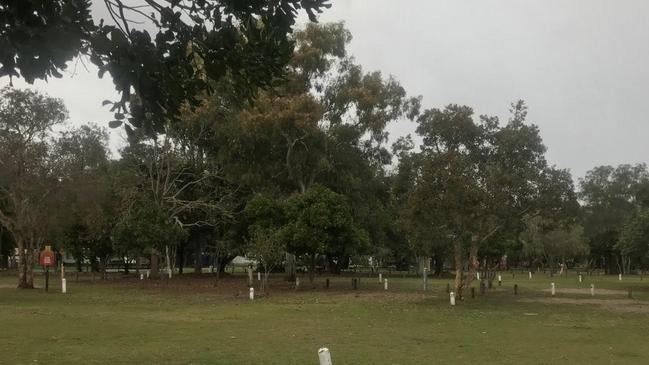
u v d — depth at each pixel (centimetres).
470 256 3141
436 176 2753
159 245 4184
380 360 1238
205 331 1677
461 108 2991
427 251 3725
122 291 3447
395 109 4672
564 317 2277
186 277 5291
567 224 3052
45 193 3353
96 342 1441
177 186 5016
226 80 705
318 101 4434
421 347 1437
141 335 1575
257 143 4500
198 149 4988
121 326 1767
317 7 615
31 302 2608
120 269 6700
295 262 4891
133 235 4078
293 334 1633
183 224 4694
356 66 4641
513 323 2033
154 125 610
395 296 3250
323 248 3638
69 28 514
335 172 4616
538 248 7406
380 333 1692
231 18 628
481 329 1839
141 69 582
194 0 614
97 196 3619
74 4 539
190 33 625
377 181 4975
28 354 1257
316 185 4009
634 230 4991
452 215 2781
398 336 1634
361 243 3778
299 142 4484
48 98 3409
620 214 8500
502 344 1517
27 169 3275
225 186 4978
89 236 4438
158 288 3747
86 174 3550
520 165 2945
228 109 4328
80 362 1170
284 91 4322
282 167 4634
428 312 2381
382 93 4619
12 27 493
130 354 1270
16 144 3250
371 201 4875
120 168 4634
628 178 8600
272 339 1525
